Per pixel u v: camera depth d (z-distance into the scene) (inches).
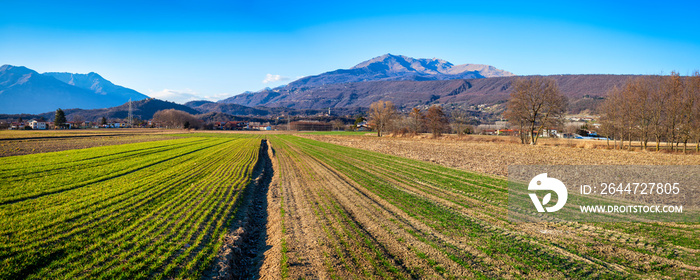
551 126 2149.4
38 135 2923.2
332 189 752.3
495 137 3073.3
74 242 384.2
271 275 340.8
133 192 660.7
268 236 483.8
